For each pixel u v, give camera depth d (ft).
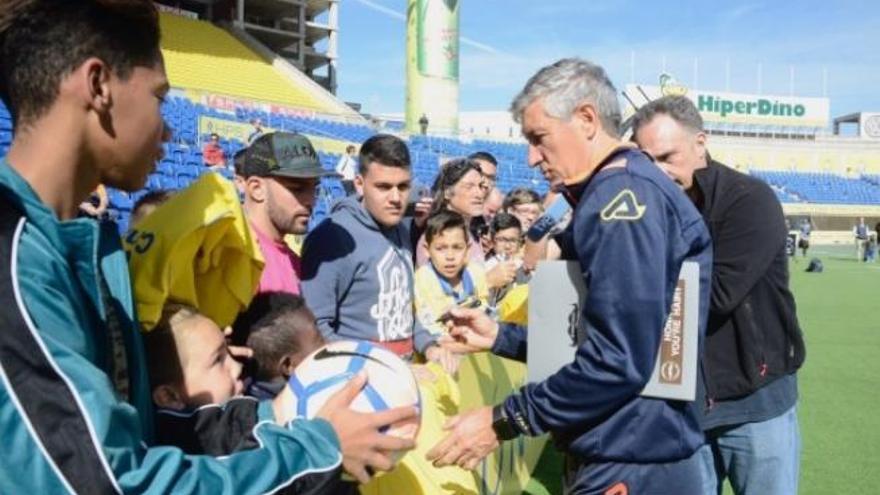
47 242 3.87
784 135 171.63
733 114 168.76
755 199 8.84
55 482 3.46
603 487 6.71
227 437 5.26
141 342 4.77
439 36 100.01
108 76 4.12
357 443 4.76
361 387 5.32
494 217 19.56
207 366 5.71
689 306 6.44
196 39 98.02
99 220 4.73
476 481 11.19
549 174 7.07
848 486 14.79
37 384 3.51
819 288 56.75
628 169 6.43
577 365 6.34
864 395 22.82
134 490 3.65
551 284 6.97
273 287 9.05
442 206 15.64
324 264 10.02
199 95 70.79
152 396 5.45
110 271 4.60
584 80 6.73
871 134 177.27
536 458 16.40
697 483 6.90
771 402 9.26
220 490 3.92
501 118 156.46
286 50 115.55
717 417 9.27
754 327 9.06
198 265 6.26
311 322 7.21
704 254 6.77
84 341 3.89
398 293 10.64
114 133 4.22
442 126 101.50
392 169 10.10
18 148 4.13
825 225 155.22
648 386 6.54
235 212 6.06
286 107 82.89
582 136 6.80
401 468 8.61
